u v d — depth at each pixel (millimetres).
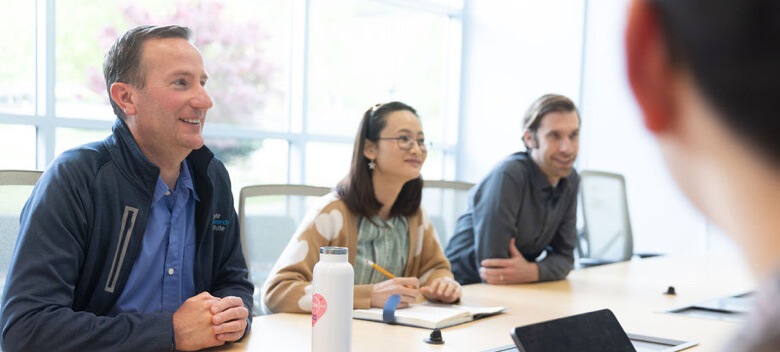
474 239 2836
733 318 1878
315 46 5152
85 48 4027
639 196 5242
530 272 2486
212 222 1730
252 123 4891
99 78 4102
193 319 1418
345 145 5375
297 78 5066
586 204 3859
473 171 6027
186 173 1682
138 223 1563
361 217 2129
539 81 5691
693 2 190
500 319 1826
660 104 202
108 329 1354
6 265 1856
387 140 2090
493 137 5918
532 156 2707
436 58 6066
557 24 5605
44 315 1345
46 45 3814
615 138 5340
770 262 189
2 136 3709
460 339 1582
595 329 1128
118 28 4184
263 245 2447
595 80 5422
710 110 191
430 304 2020
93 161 1520
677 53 195
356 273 2121
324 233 2029
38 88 3832
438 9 5941
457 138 6082
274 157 4984
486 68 5984
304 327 1686
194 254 1712
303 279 1949
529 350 1021
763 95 182
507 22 5859
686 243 5043
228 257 1797
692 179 204
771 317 186
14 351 1344
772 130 182
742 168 188
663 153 209
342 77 5348
